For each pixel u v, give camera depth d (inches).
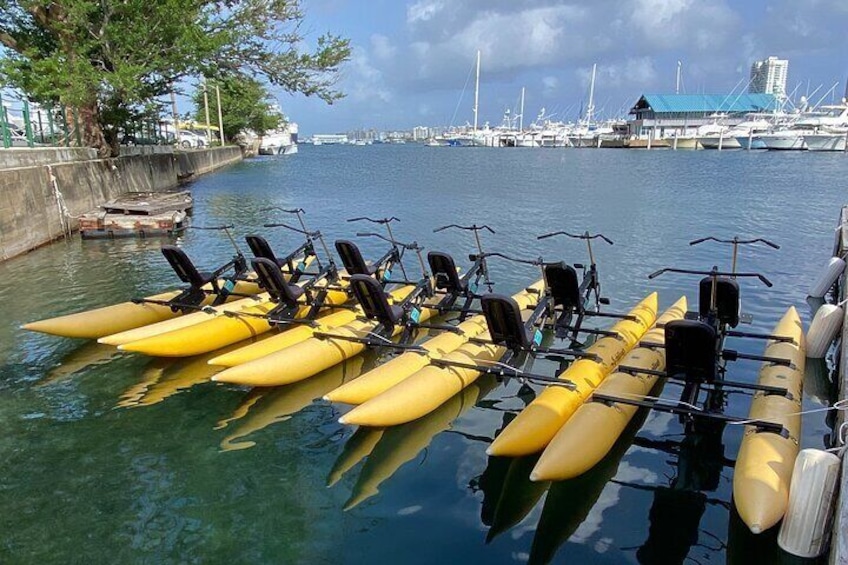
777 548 178.4
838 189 1251.2
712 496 216.4
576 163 2310.5
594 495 216.5
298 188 1395.2
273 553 183.8
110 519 199.0
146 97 894.4
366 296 305.7
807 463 168.9
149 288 485.4
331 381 308.8
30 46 821.9
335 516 201.9
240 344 357.4
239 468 230.1
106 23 758.5
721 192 1203.2
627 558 183.6
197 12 814.5
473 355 300.2
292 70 936.3
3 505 205.9
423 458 239.3
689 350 234.1
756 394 253.1
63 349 347.6
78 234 740.7
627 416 242.8
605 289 491.2
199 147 2247.8
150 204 772.0
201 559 181.0
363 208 1018.1
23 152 652.1
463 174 1800.0
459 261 602.9
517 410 282.4
